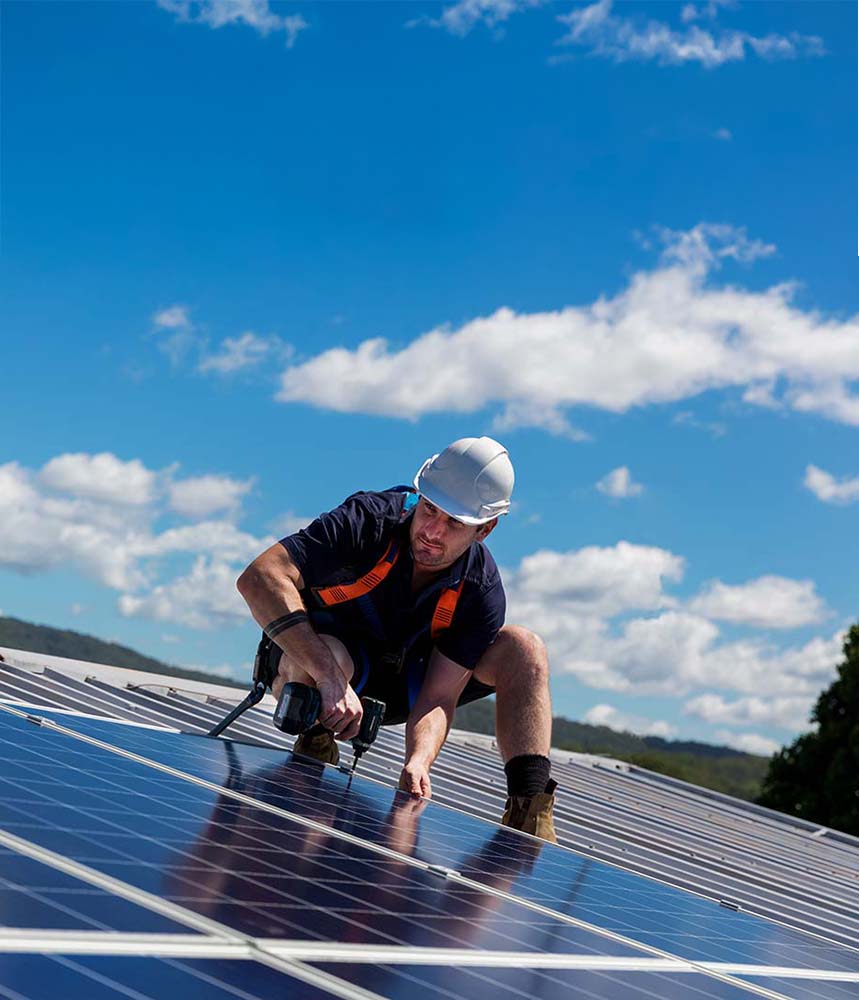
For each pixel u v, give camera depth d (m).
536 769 5.12
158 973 1.27
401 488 5.22
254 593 4.84
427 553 4.98
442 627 5.19
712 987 2.15
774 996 2.24
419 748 4.96
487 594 5.21
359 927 1.79
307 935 1.64
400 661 5.31
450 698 5.26
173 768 2.99
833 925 5.07
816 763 35.19
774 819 11.72
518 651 5.33
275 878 1.96
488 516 5.03
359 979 1.49
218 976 1.33
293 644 4.77
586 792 8.71
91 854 1.74
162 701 7.50
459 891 2.39
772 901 5.46
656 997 1.91
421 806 3.94
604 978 1.95
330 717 4.61
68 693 6.58
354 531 4.95
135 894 1.58
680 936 2.71
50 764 2.45
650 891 3.50
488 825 4.00
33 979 1.14
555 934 2.23
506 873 2.90
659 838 7.13
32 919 1.34
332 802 3.26
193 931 1.49
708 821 9.45
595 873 3.53
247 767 3.53
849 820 33.97
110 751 2.97
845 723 34.88
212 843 2.11
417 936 1.84
